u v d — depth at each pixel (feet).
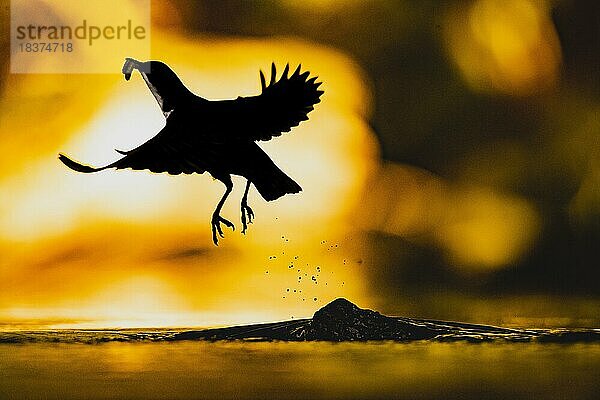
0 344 28.32
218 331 30.14
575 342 28.40
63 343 28.43
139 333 30.58
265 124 13.88
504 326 31.83
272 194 13.93
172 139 13.88
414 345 27.61
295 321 30.32
